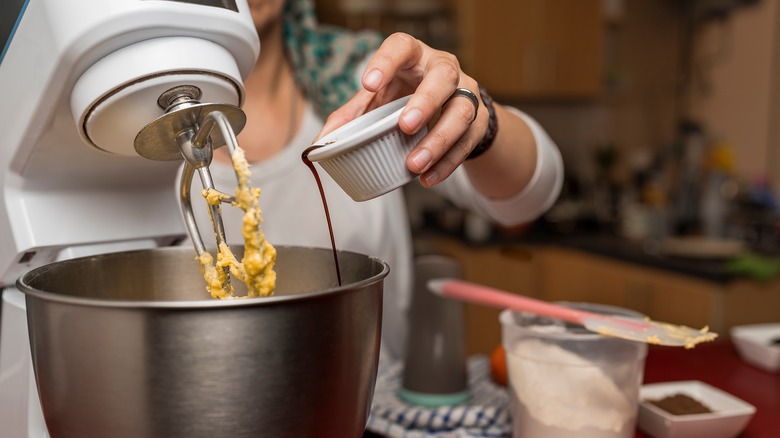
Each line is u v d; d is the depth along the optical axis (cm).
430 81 52
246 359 38
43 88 48
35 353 43
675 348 108
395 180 52
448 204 311
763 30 263
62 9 45
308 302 39
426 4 289
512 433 73
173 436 39
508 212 94
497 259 267
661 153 303
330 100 104
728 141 282
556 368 67
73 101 48
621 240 260
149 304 37
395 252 119
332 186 106
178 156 53
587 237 272
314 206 105
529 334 69
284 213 104
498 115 79
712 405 81
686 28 300
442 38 286
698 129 286
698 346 110
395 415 76
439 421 74
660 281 217
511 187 88
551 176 91
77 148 56
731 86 280
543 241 271
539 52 297
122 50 46
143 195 64
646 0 311
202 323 37
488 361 99
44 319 41
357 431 46
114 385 39
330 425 42
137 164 61
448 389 81
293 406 40
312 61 105
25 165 56
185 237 68
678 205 268
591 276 247
